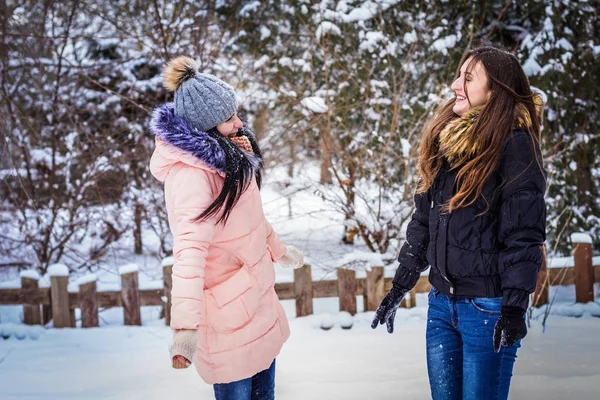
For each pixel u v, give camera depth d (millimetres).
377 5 7160
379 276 4992
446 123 2479
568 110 6523
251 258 2381
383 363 3980
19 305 5070
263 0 7730
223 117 2365
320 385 3600
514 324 2113
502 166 2219
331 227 8766
